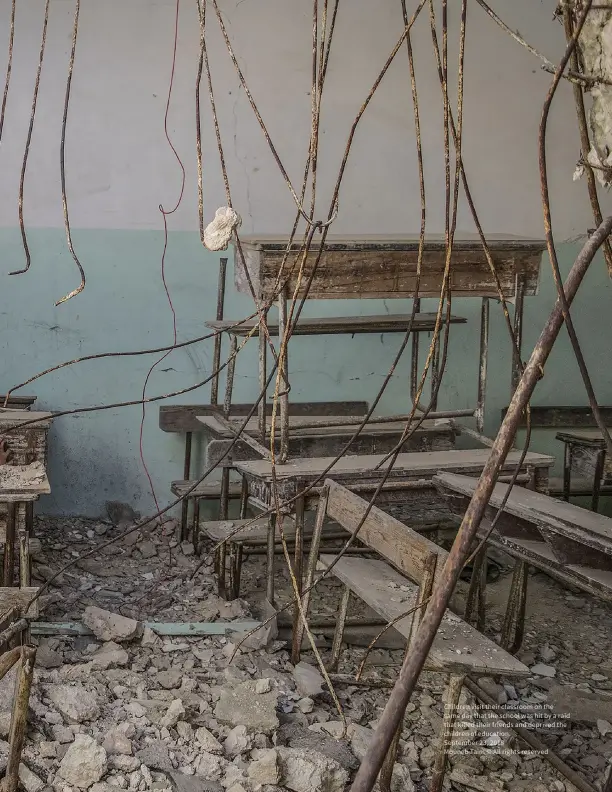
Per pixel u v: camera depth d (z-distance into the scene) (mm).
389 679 3822
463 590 5184
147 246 5609
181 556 5336
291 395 5852
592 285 6223
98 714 3287
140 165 5551
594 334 6270
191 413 5582
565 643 4594
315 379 5871
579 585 3430
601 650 4527
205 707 3459
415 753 3340
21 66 5359
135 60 5469
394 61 5758
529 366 1681
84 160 5480
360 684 3744
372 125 5781
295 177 5742
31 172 5426
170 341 5695
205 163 5617
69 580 4820
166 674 3713
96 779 2891
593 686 4125
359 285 4234
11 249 5453
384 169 5844
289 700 3645
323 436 4645
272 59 5613
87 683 3539
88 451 5672
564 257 6184
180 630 4160
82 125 5457
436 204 5953
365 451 4750
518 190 6070
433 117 5867
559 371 6246
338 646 3879
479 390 4832
